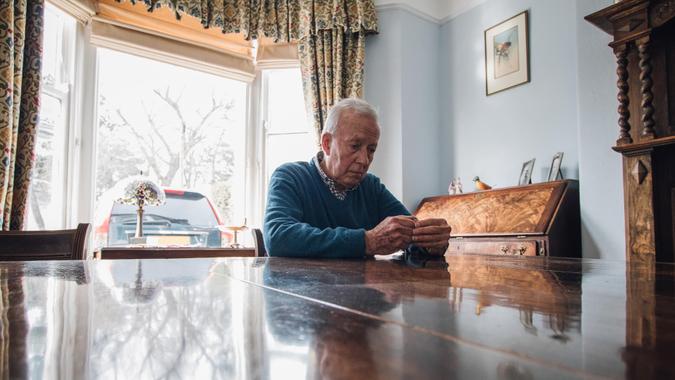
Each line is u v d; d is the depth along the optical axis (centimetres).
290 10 338
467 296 37
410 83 357
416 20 367
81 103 289
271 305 32
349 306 32
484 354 19
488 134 338
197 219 328
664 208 200
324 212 153
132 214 302
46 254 124
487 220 268
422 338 22
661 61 209
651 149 200
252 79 358
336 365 17
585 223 239
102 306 32
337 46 339
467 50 357
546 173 298
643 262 94
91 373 16
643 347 20
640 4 202
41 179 268
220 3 314
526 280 52
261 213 356
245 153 358
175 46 321
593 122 238
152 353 19
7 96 209
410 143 352
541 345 20
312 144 336
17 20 218
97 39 290
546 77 303
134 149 318
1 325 25
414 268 70
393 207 169
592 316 28
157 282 49
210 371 16
